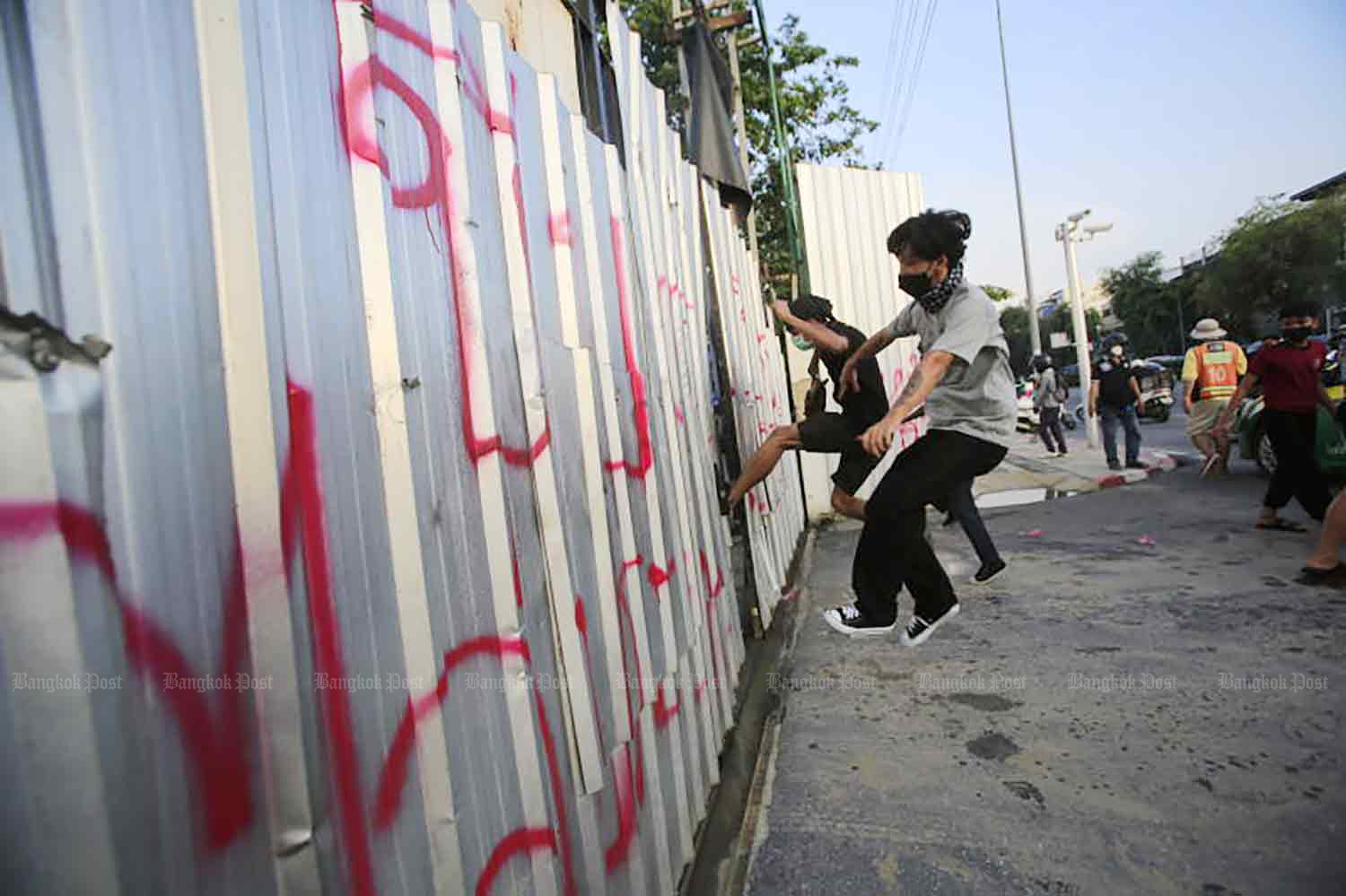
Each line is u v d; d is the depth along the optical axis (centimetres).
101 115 67
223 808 73
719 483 341
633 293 228
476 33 147
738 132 581
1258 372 535
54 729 60
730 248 447
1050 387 1127
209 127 79
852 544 629
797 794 241
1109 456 894
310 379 89
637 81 274
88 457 64
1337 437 549
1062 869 197
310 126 95
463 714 114
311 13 98
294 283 88
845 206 735
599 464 178
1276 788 223
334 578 89
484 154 144
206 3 80
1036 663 328
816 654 366
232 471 77
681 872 206
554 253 175
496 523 128
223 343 78
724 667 301
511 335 145
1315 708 267
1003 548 554
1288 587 401
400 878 95
